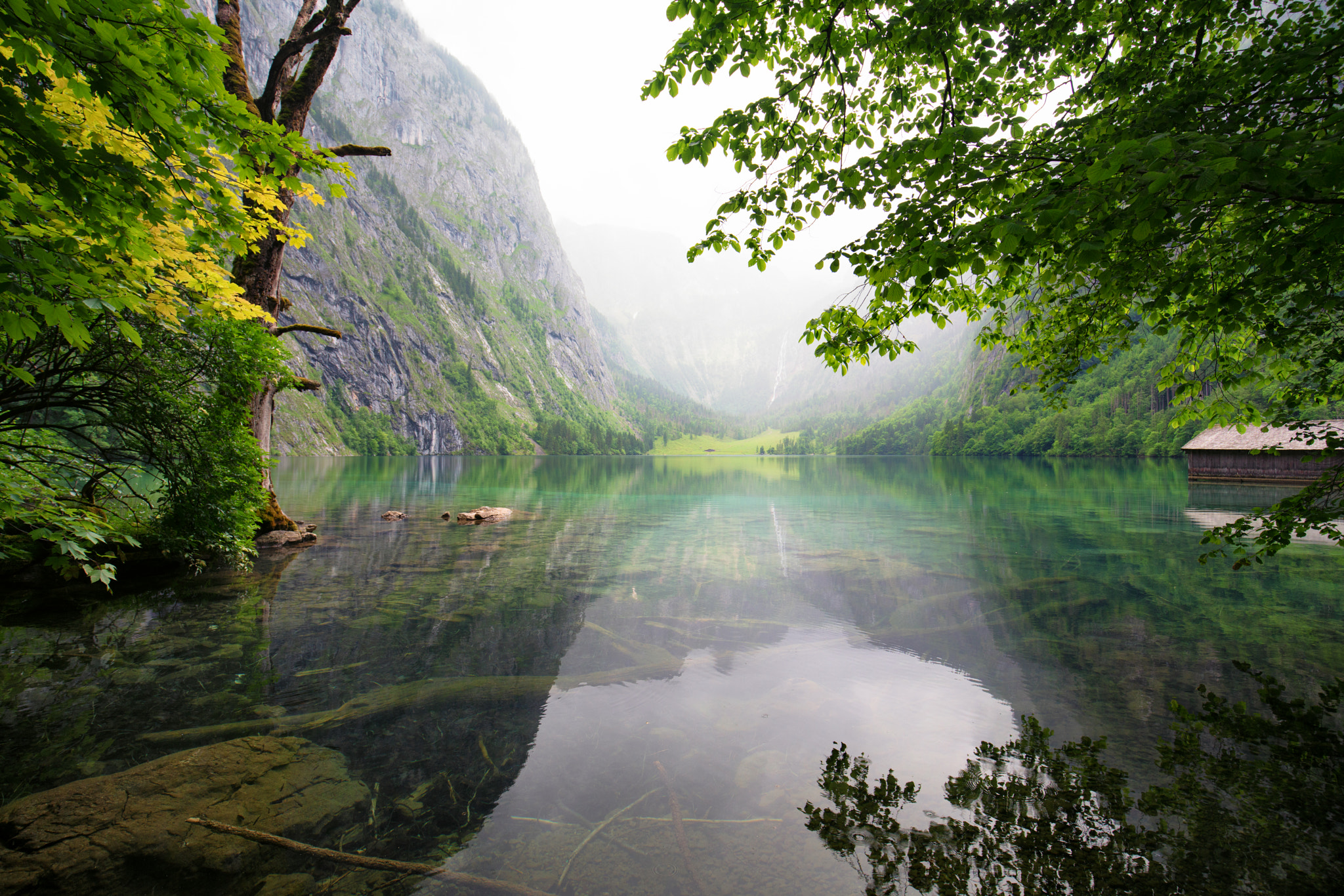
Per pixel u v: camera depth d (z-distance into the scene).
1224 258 5.11
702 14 4.80
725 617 8.79
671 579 11.41
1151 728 4.88
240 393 10.11
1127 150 3.00
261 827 3.38
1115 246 4.39
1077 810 3.62
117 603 8.66
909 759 4.38
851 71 5.22
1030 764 4.25
